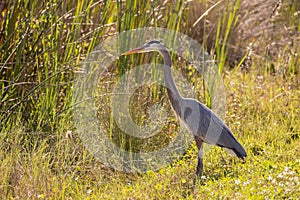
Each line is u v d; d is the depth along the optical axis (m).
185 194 9.86
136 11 12.73
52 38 12.26
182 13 14.48
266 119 13.39
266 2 18.22
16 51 12.30
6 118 11.48
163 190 9.91
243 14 17.95
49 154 10.89
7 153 10.89
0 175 9.99
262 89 15.05
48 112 12.18
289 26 18.73
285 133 12.70
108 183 10.50
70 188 10.12
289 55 16.98
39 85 11.45
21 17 12.39
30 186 9.77
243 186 9.52
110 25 13.29
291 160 10.99
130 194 9.80
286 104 14.25
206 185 10.07
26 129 11.84
